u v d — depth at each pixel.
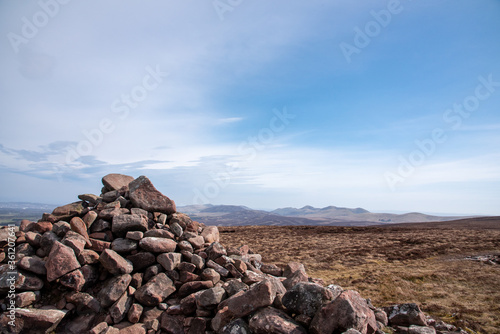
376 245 40.84
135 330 7.75
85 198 12.57
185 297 8.84
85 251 9.04
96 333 7.47
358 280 21.33
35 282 8.25
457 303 15.23
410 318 9.47
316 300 7.04
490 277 19.97
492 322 12.46
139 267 9.62
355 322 6.27
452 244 36.44
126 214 10.67
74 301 8.27
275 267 12.42
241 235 57.94
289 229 72.75
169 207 12.13
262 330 6.55
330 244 43.56
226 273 10.05
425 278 20.97
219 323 7.38
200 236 11.77
